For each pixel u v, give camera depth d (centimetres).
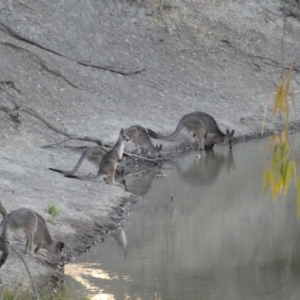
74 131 6994
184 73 9481
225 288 3812
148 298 3634
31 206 4609
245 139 8125
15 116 6675
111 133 7169
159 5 10419
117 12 10088
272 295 3725
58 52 8575
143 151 6906
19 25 8731
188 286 3822
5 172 5303
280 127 8525
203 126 7450
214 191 5897
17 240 4019
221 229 4875
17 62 7856
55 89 7800
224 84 9569
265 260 4266
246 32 10712
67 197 5009
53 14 9244
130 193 5662
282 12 11525
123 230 4741
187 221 5019
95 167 6141
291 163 2195
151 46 9775
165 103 8494
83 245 4356
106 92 8225
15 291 3297
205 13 10725
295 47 10956
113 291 3684
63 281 3772
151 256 4269
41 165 5803
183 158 7194
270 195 5809
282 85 2284
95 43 9244
